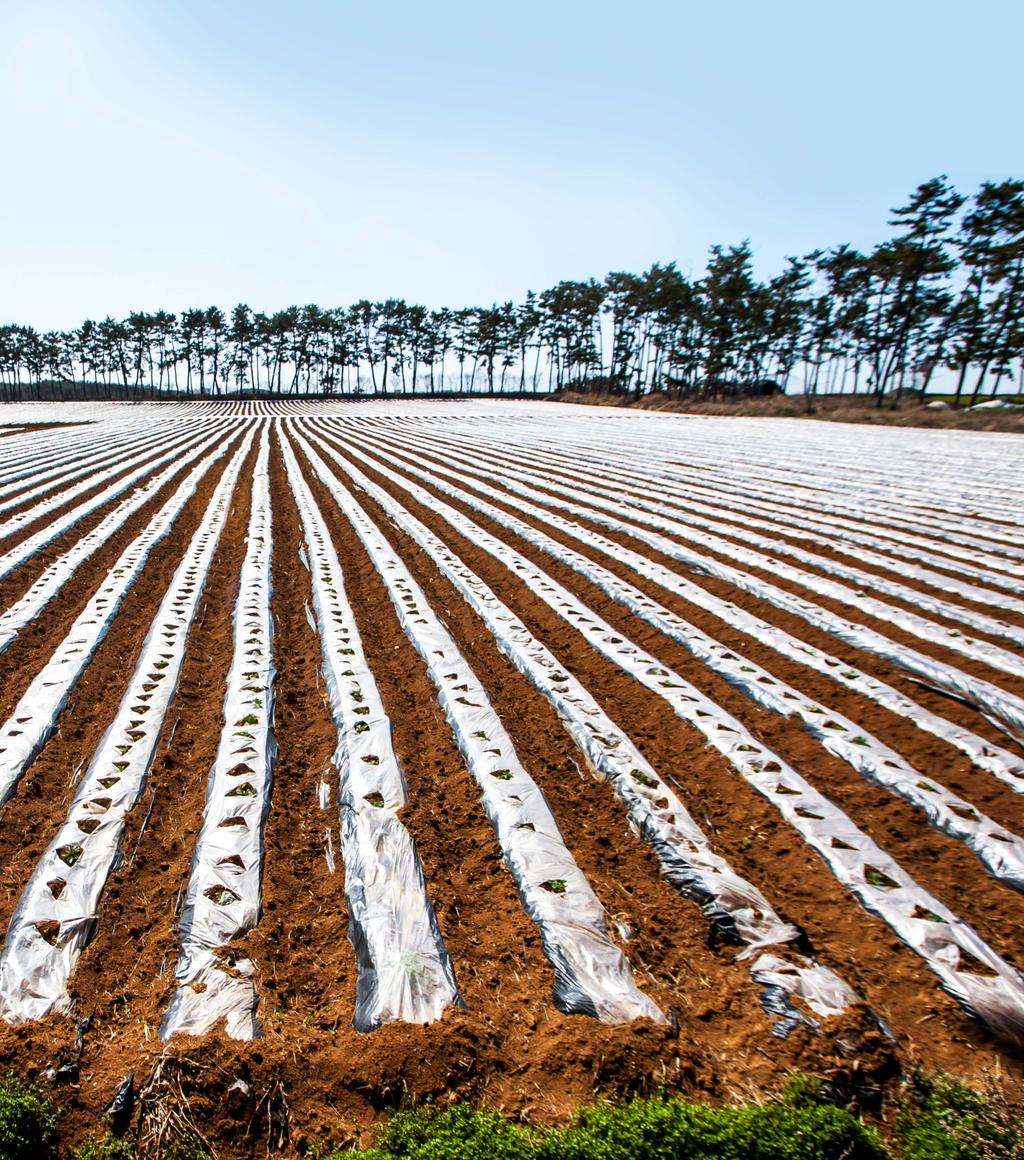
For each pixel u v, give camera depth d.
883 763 6.34
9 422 44.75
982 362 45.91
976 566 12.55
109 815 5.44
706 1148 3.02
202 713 7.30
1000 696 7.64
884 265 48.91
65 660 8.13
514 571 12.43
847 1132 3.08
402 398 84.88
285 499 19.20
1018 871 5.02
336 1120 3.23
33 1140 3.05
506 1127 3.13
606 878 5.00
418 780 6.22
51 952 4.16
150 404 74.12
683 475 22.47
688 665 8.80
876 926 4.56
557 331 86.94
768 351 67.00
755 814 5.78
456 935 4.46
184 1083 3.25
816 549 13.85
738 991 4.01
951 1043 3.75
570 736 7.01
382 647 9.35
